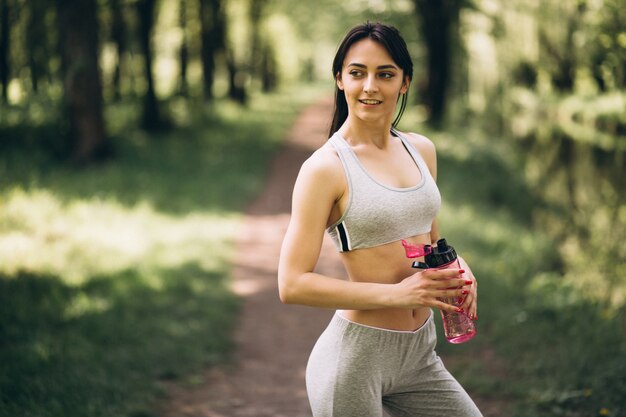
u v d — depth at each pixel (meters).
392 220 1.99
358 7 19.61
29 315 5.20
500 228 10.38
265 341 5.67
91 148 13.80
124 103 20.67
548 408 3.83
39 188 10.52
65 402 3.76
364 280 2.04
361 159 2.03
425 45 21.41
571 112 20.28
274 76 38.81
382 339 2.03
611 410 3.65
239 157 16.55
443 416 2.14
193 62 26.33
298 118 27.80
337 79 2.12
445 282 1.87
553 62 21.56
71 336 4.87
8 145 13.46
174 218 10.16
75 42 13.73
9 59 16.34
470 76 27.80
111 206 10.13
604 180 14.44
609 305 5.67
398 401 2.18
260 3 27.77
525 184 15.02
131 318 5.51
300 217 1.97
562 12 18.56
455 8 20.36
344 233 2.01
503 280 6.80
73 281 6.33
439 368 2.15
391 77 2.00
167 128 18.53
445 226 9.66
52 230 8.34
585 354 4.40
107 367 4.43
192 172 14.30
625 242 9.62
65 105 14.00
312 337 5.83
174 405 4.19
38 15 15.59
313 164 1.98
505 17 21.56
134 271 6.95
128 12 19.08
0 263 6.43
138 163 14.25
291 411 4.21
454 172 15.17
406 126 21.11
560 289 6.02
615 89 12.85
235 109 25.14
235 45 28.25
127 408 3.88
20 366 4.16
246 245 9.24
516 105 24.83
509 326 5.27
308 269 1.97
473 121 25.25
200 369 4.84
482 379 4.28
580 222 11.74
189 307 6.12
